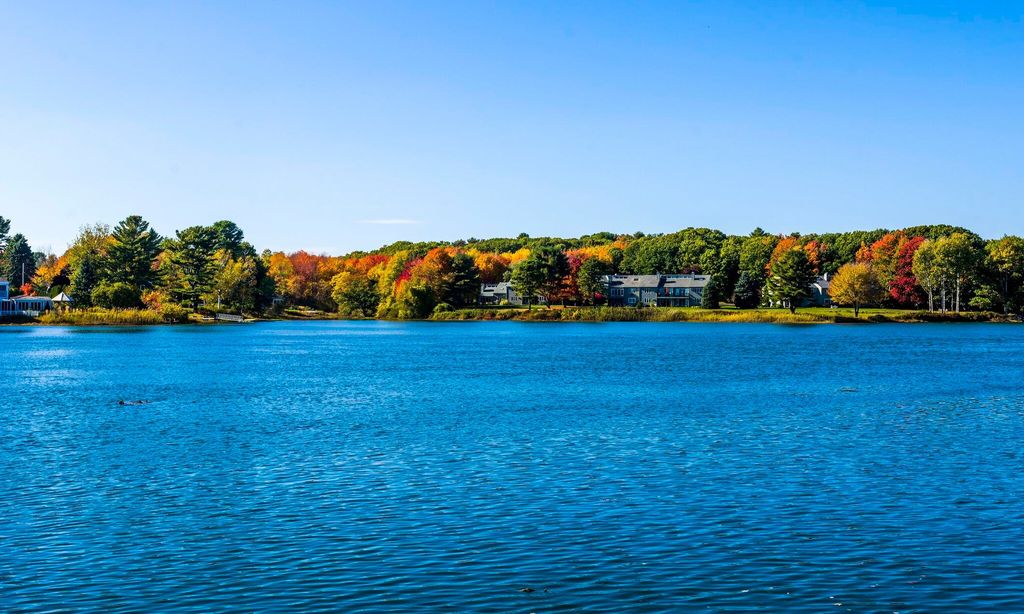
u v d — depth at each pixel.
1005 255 187.50
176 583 21.08
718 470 32.75
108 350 108.06
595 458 35.16
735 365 82.81
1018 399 54.84
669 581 21.12
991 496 28.64
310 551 23.31
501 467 33.44
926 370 76.81
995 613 19.28
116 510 27.28
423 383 66.31
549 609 19.58
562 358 93.25
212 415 48.19
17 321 182.88
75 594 20.42
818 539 24.12
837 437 40.12
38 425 44.41
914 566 22.02
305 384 65.75
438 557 22.81
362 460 34.94
